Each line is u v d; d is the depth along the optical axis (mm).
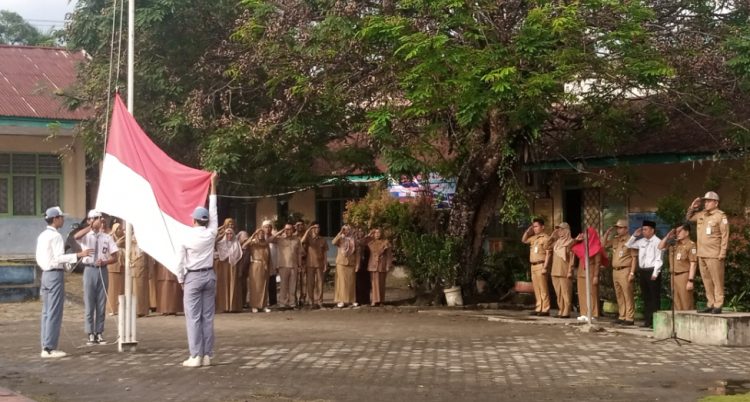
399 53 15078
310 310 17797
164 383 9266
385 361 10789
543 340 12859
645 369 10164
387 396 8562
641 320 15617
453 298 18484
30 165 25125
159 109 19203
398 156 16719
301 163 20219
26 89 25000
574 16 14031
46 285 11188
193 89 19234
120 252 16594
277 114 18203
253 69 18078
